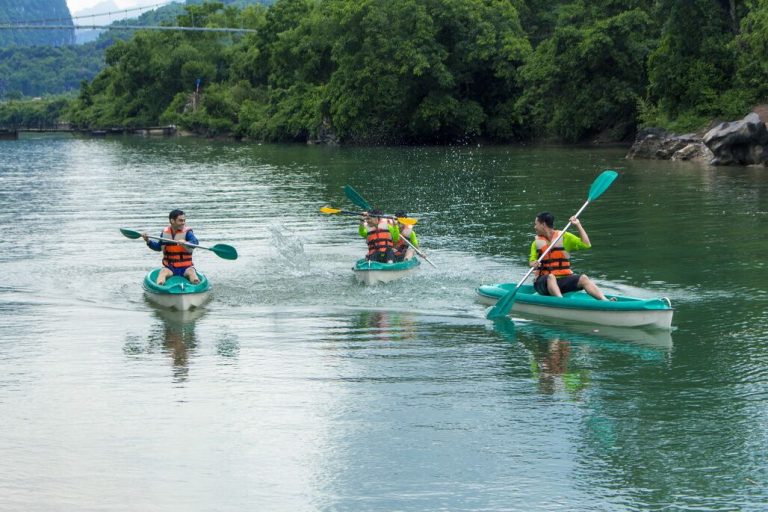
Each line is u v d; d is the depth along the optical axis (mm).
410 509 5980
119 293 12492
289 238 17188
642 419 7508
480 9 53812
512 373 8781
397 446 6996
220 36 110188
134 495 6191
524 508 5992
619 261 14203
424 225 18688
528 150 45750
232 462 6723
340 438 7156
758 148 31078
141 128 95062
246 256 15203
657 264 13906
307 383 8516
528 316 11047
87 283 13172
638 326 10336
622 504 6035
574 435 7184
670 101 39000
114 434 7266
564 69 45625
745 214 18984
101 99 118750
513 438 7129
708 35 38312
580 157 38656
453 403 7938
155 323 10859
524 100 48031
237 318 11062
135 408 7867
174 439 7156
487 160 38750
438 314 11172
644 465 6613
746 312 10930
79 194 27328
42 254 15656
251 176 33500
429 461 6715
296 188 28047
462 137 55375
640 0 46156
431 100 53094
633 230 17281
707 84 37812
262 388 8383
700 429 7281
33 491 6246
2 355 9531
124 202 24672
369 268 12758
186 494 6203
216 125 79062
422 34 52688
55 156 52625
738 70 37500
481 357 9328
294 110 65938
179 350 9680
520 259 14578
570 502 6062
